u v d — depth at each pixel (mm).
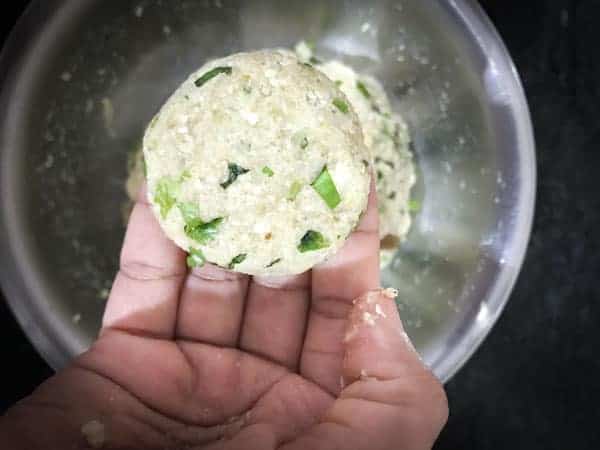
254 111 154
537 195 218
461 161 206
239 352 169
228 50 209
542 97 216
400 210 207
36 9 183
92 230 199
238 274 172
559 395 218
